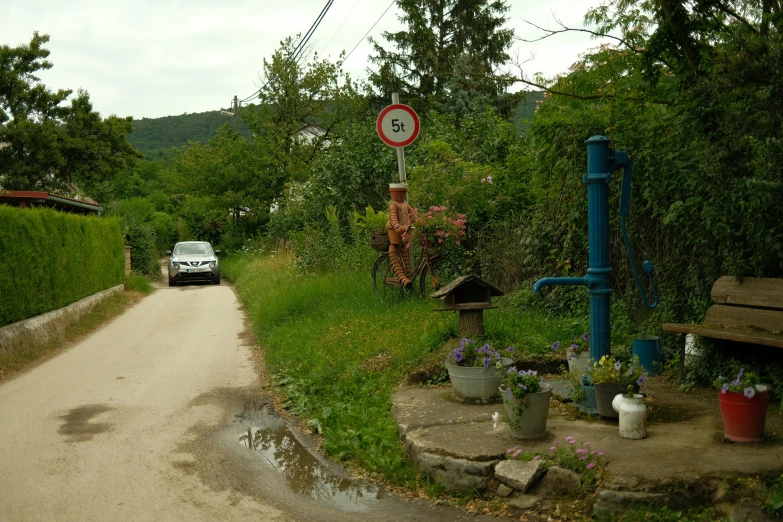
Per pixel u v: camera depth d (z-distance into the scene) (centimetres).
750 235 560
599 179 532
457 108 2308
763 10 607
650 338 660
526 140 1313
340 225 1805
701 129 601
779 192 520
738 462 406
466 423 529
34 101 3372
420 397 620
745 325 573
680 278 692
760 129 545
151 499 455
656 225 739
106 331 1302
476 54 2548
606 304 540
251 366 932
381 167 1775
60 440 591
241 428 634
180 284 2647
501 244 1052
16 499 455
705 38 631
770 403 532
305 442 589
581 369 601
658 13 642
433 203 1152
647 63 667
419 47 2964
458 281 701
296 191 2883
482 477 436
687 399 565
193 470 514
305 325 1065
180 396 759
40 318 1132
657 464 410
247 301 1712
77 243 1451
